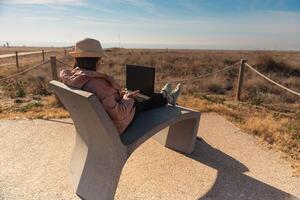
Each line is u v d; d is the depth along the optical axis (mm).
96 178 2422
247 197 2615
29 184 2725
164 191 2688
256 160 3387
